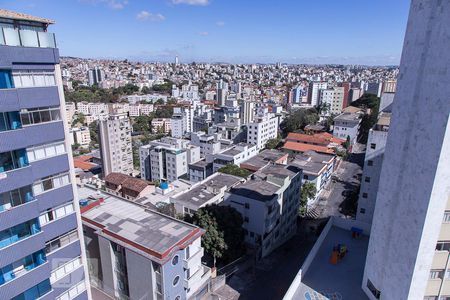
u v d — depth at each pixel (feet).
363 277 96.53
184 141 370.53
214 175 236.43
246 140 440.04
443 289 77.25
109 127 352.49
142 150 355.56
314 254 110.93
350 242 120.37
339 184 307.58
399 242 78.59
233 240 149.18
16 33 68.95
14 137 70.33
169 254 109.81
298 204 217.97
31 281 77.36
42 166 77.51
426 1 68.28
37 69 73.67
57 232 83.15
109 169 360.07
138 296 116.57
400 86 79.77
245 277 155.43
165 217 134.31
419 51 71.10
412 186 73.92
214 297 136.36
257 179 194.08
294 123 490.49
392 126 83.30
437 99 65.62
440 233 72.84
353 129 422.41
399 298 78.28
